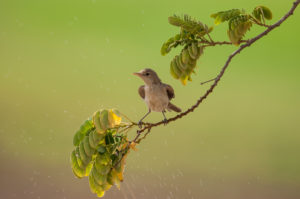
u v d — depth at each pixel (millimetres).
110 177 6211
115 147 6211
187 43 6191
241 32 6195
